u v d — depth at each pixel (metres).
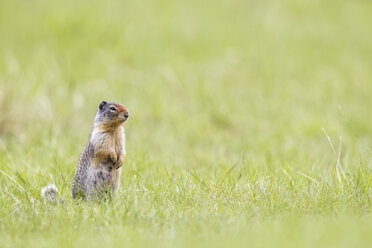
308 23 28.31
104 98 18.06
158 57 22.22
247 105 18.66
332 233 6.54
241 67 22.17
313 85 21.17
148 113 17.42
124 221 7.75
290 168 10.36
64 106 17.03
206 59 22.86
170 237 7.02
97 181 9.11
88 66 20.66
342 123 16.72
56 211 8.30
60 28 23.16
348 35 27.12
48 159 12.05
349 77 22.28
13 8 25.28
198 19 27.02
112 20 24.59
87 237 7.22
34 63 19.78
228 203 8.59
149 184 9.48
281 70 22.23
